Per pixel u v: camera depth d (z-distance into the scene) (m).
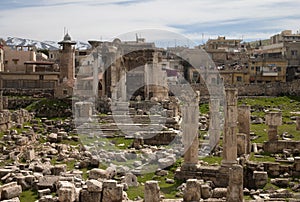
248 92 107.94
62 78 94.75
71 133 56.94
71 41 95.88
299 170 32.81
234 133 31.00
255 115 74.44
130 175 30.72
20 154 40.78
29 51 121.69
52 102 80.06
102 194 23.70
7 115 58.00
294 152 40.22
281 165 33.41
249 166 32.66
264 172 30.50
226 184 30.53
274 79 119.88
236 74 118.94
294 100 96.56
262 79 119.62
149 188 22.98
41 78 103.31
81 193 23.92
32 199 25.84
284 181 30.41
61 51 95.56
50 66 117.00
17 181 28.05
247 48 166.00
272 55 138.00
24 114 69.19
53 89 96.50
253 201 24.27
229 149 31.02
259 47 169.12
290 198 25.69
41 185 27.11
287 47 129.75
